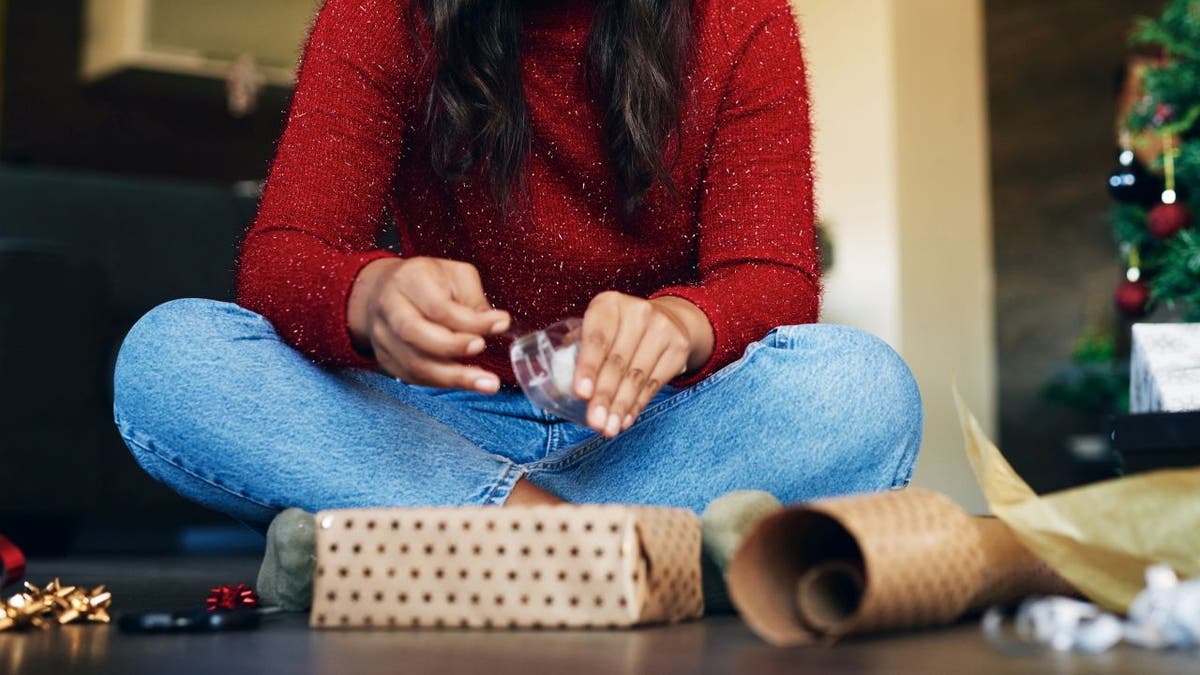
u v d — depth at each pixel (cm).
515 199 127
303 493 115
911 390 121
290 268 113
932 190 509
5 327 303
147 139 597
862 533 82
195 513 338
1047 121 510
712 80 132
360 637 91
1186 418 111
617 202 131
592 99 128
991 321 522
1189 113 226
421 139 131
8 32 578
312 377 115
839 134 512
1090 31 500
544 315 136
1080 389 423
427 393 139
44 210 337
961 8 524
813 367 116
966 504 508
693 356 115
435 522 96
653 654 79
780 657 78
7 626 98
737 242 129
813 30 519
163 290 346
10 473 304
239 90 565
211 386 114
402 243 140
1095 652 79
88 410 312
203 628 96
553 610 94
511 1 124
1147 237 242
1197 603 76
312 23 133
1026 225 514
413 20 126
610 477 121
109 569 233
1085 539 87
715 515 107
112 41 560
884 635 89
